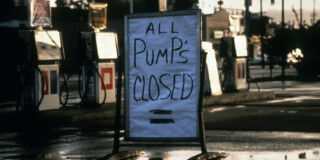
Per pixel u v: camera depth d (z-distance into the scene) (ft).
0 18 200.23
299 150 27.17
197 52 24.20
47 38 44.78
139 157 25.67
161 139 24.45
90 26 49.70
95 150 28.35
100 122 41.57
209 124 38.63
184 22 24.41
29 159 25.95
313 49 125.90
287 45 124.67
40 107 44.29
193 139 24.21
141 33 24.97
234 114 45.37
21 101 44.24
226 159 24.79
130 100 24.97
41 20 44.86
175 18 24.53
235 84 62.08
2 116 41.11
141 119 24.77
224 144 29.40
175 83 24.45
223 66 62.39
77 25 183.83
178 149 27.96
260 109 49.34
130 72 25.03
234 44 61.67
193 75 24.23
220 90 58.90
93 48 49.11
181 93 24.36
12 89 61.05
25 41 44.01
